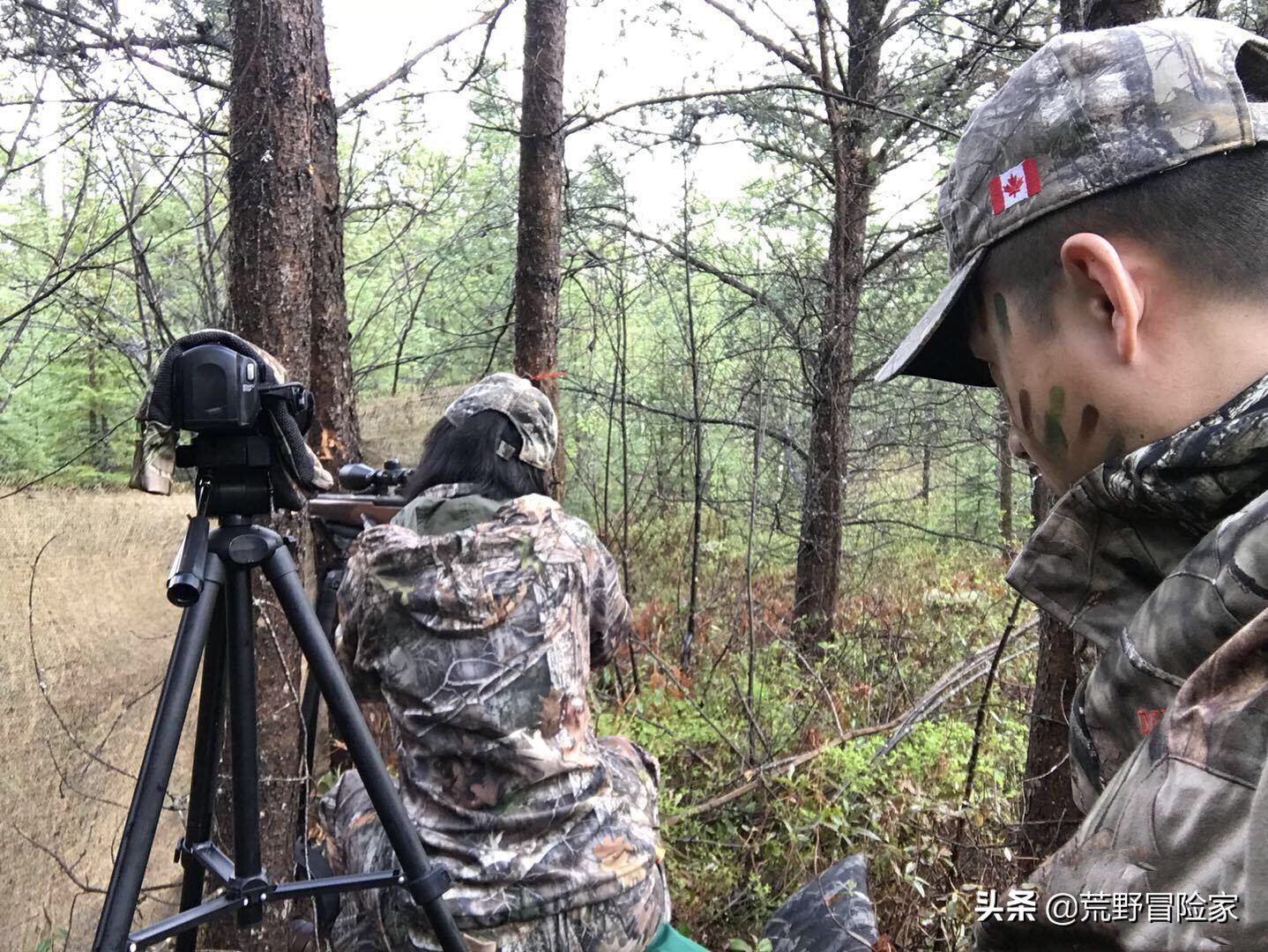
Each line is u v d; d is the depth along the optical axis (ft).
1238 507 1.91
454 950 5.69
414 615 6.27
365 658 6.56
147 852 4.89
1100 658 2.25
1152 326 2.05
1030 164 2.27
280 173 8.23
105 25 12.84
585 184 22.56
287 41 8.21
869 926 9.46
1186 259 2.02
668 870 11.76
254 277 8.23
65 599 7.98
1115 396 2.10
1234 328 1.98
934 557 34.40
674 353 27.61
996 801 12.49
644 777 7.23
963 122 20.12
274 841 8.34
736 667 18.92
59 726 7.80
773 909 11.02
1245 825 1.46
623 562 22.81
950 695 16.12
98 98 11.94
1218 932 1.43
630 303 24.89
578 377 24.95
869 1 21.76
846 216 23.13
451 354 24.95
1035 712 11.06
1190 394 2.01
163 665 8.64
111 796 8.23
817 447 24.95
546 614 6.36
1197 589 1.85
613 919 6.10
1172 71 2.12
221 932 8.53
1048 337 2.28
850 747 14.64
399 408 13.87
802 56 23.12
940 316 2.59
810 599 24.85
